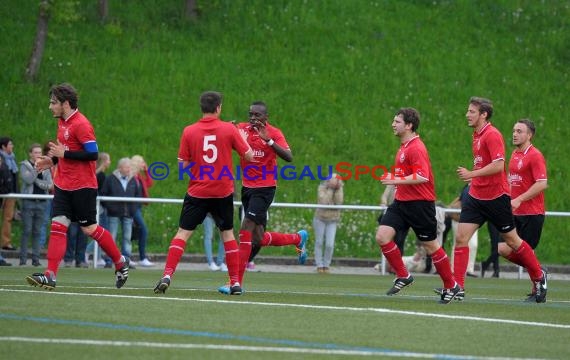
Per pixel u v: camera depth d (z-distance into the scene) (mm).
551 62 108250
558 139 96500
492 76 104375
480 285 55969
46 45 99438
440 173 88875
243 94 96312
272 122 92688
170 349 22000
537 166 41062
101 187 64562
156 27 105875
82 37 101750
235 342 23531
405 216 37031
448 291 36625
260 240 40188
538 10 118500
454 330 27391
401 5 114875
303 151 89188
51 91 36031
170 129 90438
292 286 47719
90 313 28422
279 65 101625
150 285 43125
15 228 74375
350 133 92500
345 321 28609
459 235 38594
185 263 71938
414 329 27266
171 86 96500
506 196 38344
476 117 37812
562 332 28016
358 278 58906
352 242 77688
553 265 76500
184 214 36688
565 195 87938
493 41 110688
